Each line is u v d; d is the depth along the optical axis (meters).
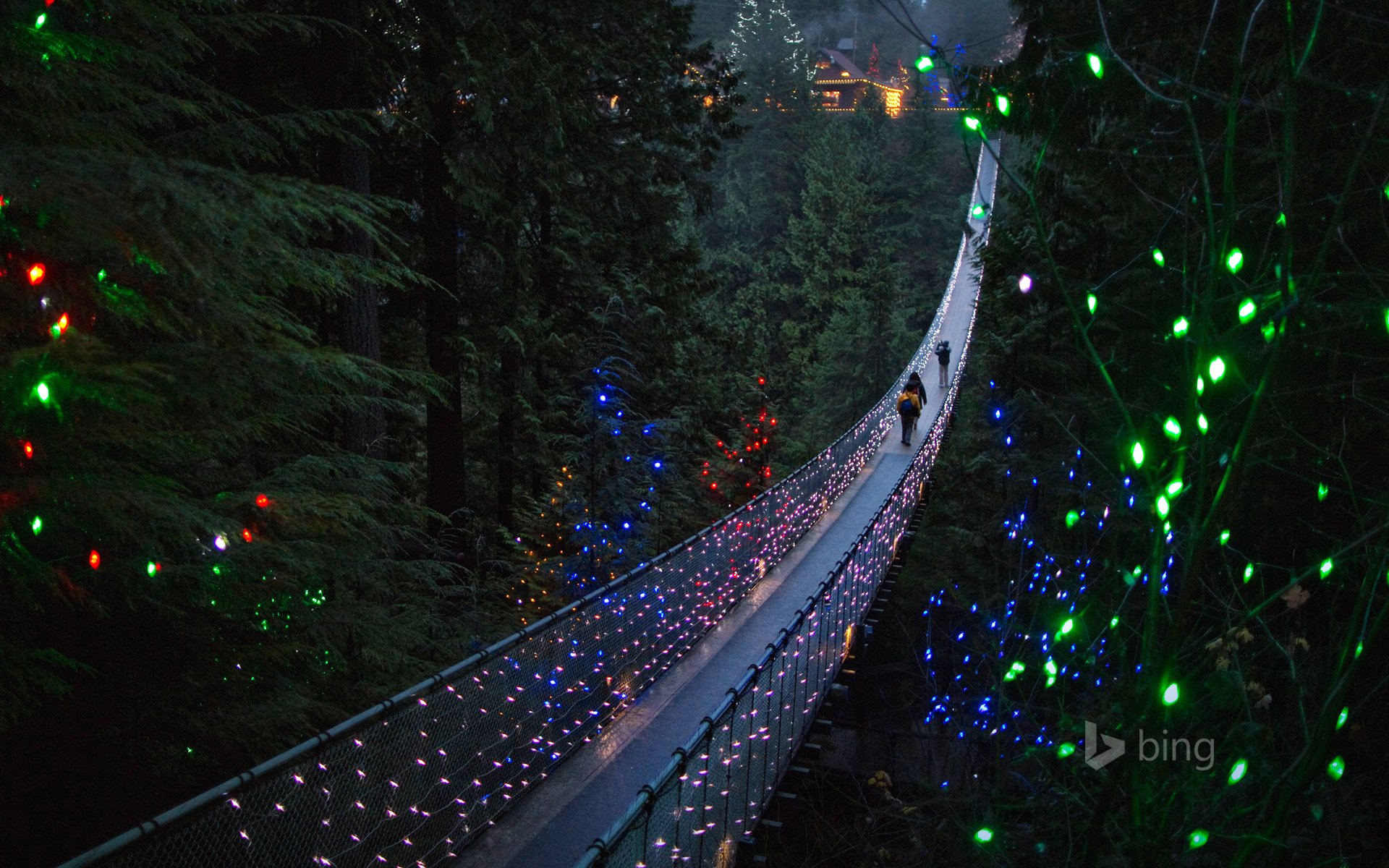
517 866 5.14
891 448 18.53
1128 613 5.68
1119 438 3.41
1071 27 7.62
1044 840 4.62
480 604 9.11
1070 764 4.86
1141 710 2.76
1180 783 3.53
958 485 17.33
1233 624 4.27
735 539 9.88
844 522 13.60
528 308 13.14
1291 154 2.40
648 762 6.31
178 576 4.36
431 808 4.95
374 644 5.48
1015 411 14.11
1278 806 2.69
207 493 5.04
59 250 3.25
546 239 14.66
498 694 5.56
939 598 11.45
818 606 7.62
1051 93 7.62
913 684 11.66
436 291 11.77
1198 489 2.55
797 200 53.47
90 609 3.98
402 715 4.73
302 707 4.99
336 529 4.98
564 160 13.37
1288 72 2.38
